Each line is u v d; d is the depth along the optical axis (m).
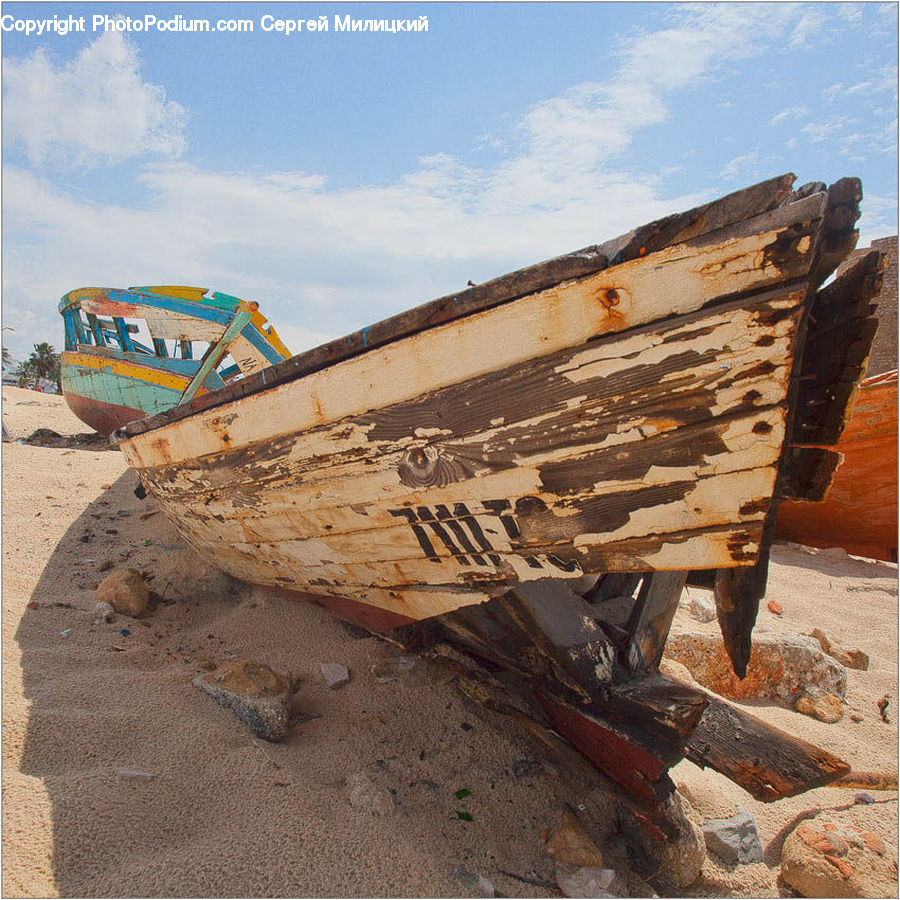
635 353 2.03
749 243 1.83
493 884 2.26
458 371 2.29
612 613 3.08
